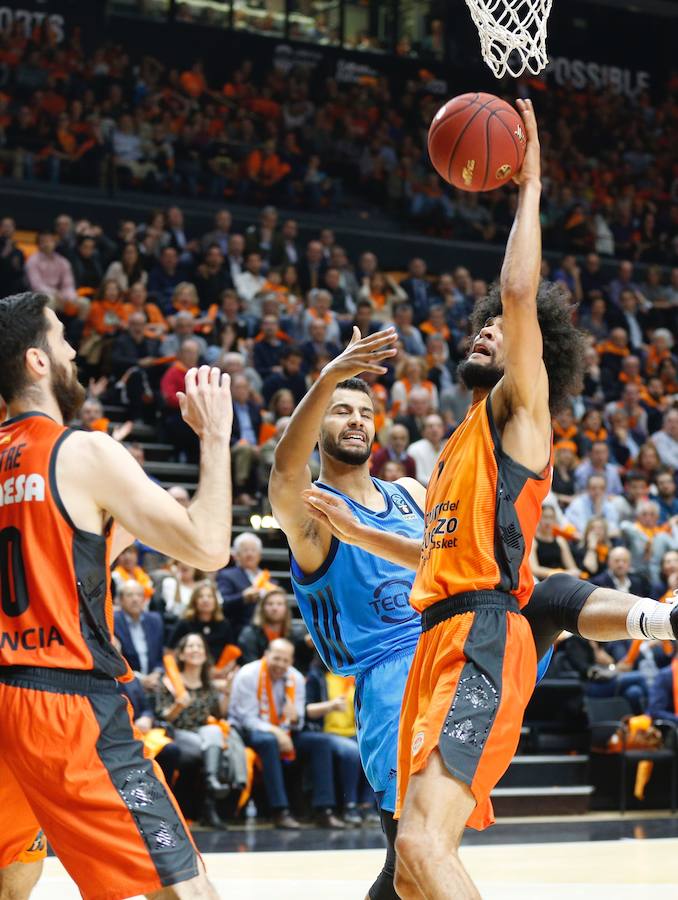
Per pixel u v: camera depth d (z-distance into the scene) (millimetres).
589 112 28312
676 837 10570
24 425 3842
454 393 16609
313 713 11133
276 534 14625
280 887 7645
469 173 4141
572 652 13180
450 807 3643
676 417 17531
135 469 3732
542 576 12836
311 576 5133
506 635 3934
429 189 23859
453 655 3893
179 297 16828
